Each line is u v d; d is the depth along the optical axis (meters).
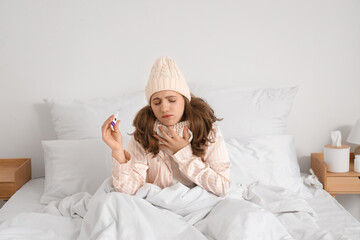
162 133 1.54
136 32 2.52
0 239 1.30
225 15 2.54
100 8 2.49
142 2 2.50
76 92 2.53
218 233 1.30
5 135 2.54
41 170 2.57
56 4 2.47
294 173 2.14
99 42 2.51
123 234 1.28
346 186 2.25
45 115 2.53
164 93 1.49
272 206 1.72
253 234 1.26
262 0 2.54
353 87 2.59
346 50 2.56
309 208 1.70
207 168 1.54
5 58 2.48
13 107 2.52
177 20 2.53
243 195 1.89
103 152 2.10
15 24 2.46
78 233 1.43
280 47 2.56
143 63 2.54
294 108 2.61
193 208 1.50
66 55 2.50
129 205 1.38
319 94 2.60
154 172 1.65
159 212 1.38
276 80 2.58
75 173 2.05
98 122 2.31
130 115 2.34
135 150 1.65
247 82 2.58
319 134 2.63
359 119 2.42
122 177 1.56
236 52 2.56
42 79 2.51
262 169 2.09
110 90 2.54
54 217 1.52
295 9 2.54
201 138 1.56
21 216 1.49
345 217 1.74
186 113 1.58
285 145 2.21
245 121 2.29
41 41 2.48
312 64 2.58
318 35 2.56
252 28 2.55
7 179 2.20
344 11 2.54
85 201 1.65
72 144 2.14
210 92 2.40
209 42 2.55
